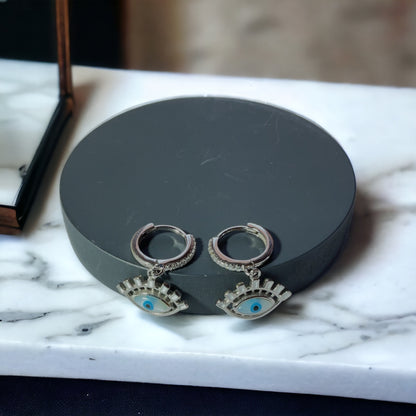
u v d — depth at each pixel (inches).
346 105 11.1
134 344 8.3
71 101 10.8
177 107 10.0
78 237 8.7
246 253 8.4
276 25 21.2
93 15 17.5
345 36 20.9
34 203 9.7
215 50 20.0
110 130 9.7
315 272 8.7
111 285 8.8
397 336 8.4
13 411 9.0
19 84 9.9
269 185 9.0
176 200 8.9
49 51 10.2
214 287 8.2
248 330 8.4
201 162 9.3
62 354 8.4
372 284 8.8
